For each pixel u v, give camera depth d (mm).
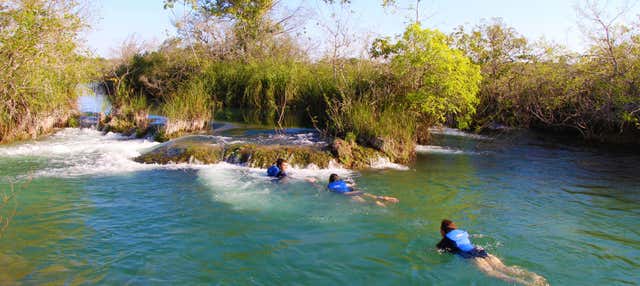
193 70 27469
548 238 6930
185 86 23828
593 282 5477
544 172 11742
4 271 5508
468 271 5719
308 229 7180
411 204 8672
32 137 15562
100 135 16609
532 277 5566
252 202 8539
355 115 13875
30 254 6020
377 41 16516
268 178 10445
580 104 17703
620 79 15805
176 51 31141
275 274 5621
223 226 7230
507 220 7773
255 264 5883
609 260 6129
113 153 13008
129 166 11438
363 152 12617
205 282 5367
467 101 14805
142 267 5703
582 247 6574
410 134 13828
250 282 5398
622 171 11938
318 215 7863
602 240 6863
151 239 6625
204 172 10914
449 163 12891
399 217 7855
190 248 6328
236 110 22203
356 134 13523
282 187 9656
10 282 5230
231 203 8445
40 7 14078
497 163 12945
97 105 26328
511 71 21359
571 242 6762
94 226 7102
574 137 18562
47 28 14133
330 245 6547
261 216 7754
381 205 8531
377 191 9648
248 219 7586
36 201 8328
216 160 12062
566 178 11055
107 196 8750
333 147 12406
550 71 19359
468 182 10555
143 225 7199
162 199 8633
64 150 13367
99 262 5812
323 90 18781
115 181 9898
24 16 13508
